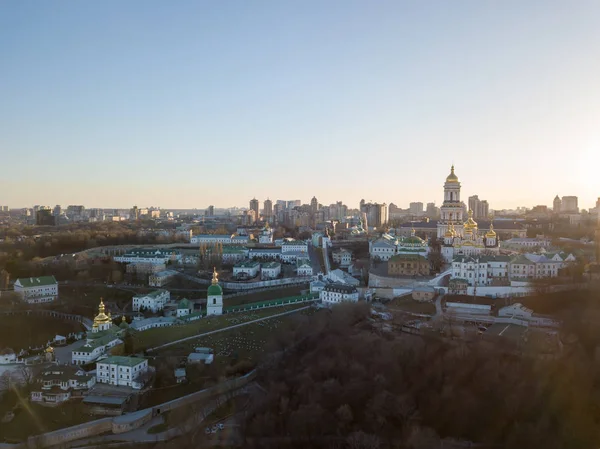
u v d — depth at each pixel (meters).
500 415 193.62
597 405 192.12
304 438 196.25
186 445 198.62
